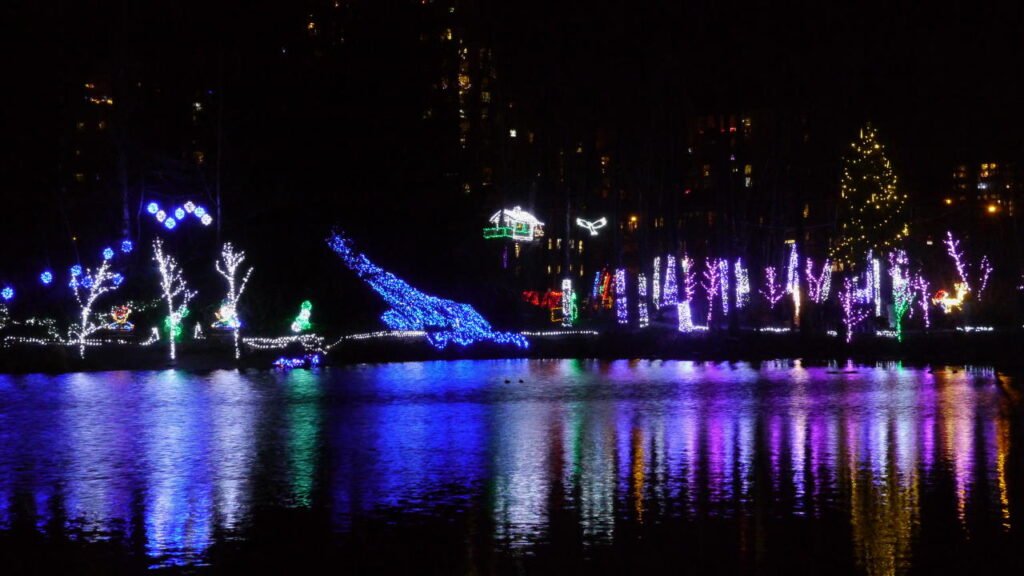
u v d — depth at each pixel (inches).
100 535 500.1
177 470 661.9
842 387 1212.5
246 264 2042.3
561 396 1128.8
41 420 918.4
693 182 3545.8
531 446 755.4
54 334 1763.0
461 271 2354.8
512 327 2482.8
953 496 569.9
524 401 1075.9
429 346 1914.4
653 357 1865.2
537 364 1707.7
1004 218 2888.8
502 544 479.2
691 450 731.4
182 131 2118.6
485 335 1969.7
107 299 1875.0
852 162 2156.7
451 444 766.5
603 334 2202.3
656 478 626.2
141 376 1432.1
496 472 650.2
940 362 1624.0
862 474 634.2
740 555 458.9
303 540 489.1
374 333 2052.2
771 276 2842.0
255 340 1776.6
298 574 438.3
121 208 2044.8
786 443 761.6
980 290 2608.3
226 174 2100.1
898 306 2023.9
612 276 3380.9
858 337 1998.0
